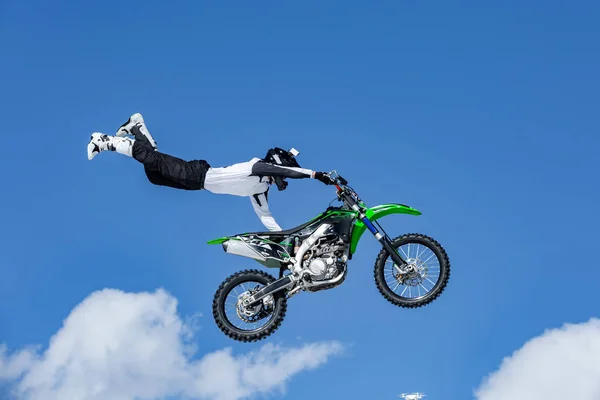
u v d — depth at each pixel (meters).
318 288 10.37
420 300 10.58
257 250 10.38
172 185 10.71
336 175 10.48
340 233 10.31
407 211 10.52
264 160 10.75
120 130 10.85
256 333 10.38
